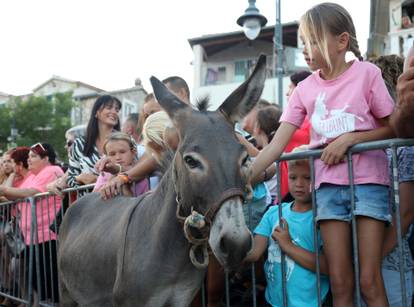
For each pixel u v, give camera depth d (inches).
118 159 148.0
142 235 101.7
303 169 112.0
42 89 1601.9
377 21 583.2
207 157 82.3
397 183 88.5
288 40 882.8
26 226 191.8
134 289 98.8
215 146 83.4
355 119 97.0
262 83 95.1
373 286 91.3
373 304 90.8
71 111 1316.4
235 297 153.8
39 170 221.3
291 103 108.7
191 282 99.7
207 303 135.0
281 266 108.8
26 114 1164.5
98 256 113.5
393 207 101.1
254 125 176.9
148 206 105.6
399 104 83.3
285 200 142.8
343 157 94.7
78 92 1571.1
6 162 272.4
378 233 94.0
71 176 186.4
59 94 1243.8
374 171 96.4
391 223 98.7
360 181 95.8
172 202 96.1
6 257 219.8
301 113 107.0
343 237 96.6
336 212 98.0
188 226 86.3
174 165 92.7
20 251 198.1
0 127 1162.0
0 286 222.1
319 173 102.0
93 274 115.7
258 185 129.6
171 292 98.3
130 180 132.5
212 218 80.7
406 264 107.7
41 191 203.3
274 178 150.4
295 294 108.7
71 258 127.0
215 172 81.0
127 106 1048.8
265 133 169.8
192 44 909.2
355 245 92.5
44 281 181.3
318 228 106.8
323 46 98.7
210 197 80.7
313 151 100.2
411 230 109.3
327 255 98.2
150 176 136.2
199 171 82.7
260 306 143.9
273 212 118.8
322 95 101.7
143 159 138.9
